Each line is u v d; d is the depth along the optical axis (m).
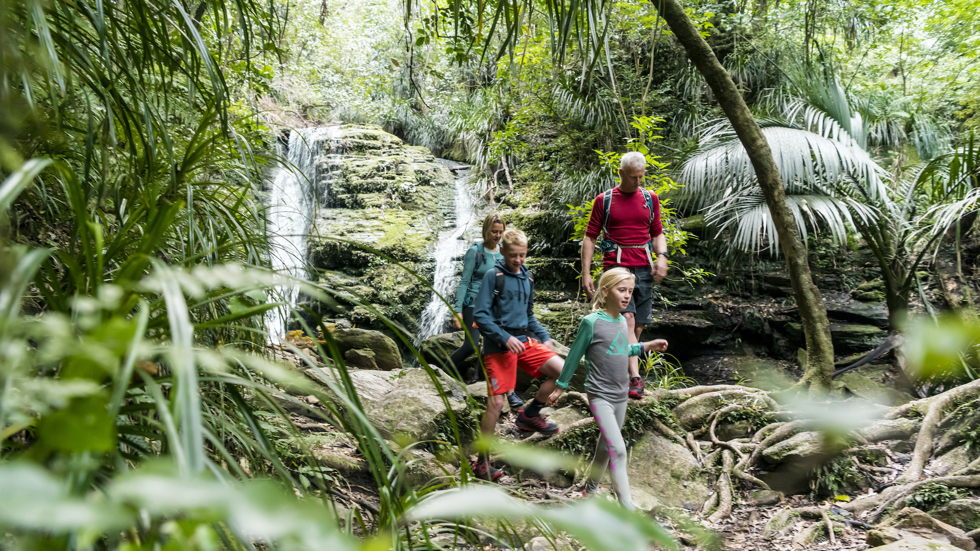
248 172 2.39
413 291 10.11
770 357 8.27
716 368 8.31
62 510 0.22
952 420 4.42
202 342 1.85
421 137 14.41
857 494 4.14
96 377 0.49
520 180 11.84
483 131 12.73
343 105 14.16
